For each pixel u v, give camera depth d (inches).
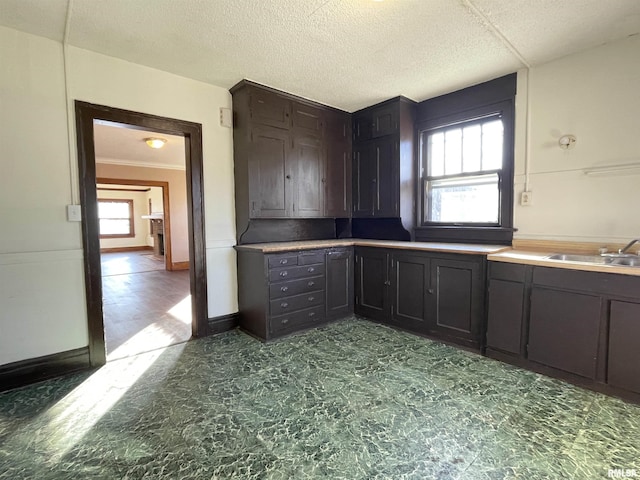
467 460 60.7
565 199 108.2
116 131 171.2
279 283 122.4
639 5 78.7
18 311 90.6
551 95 109.3
